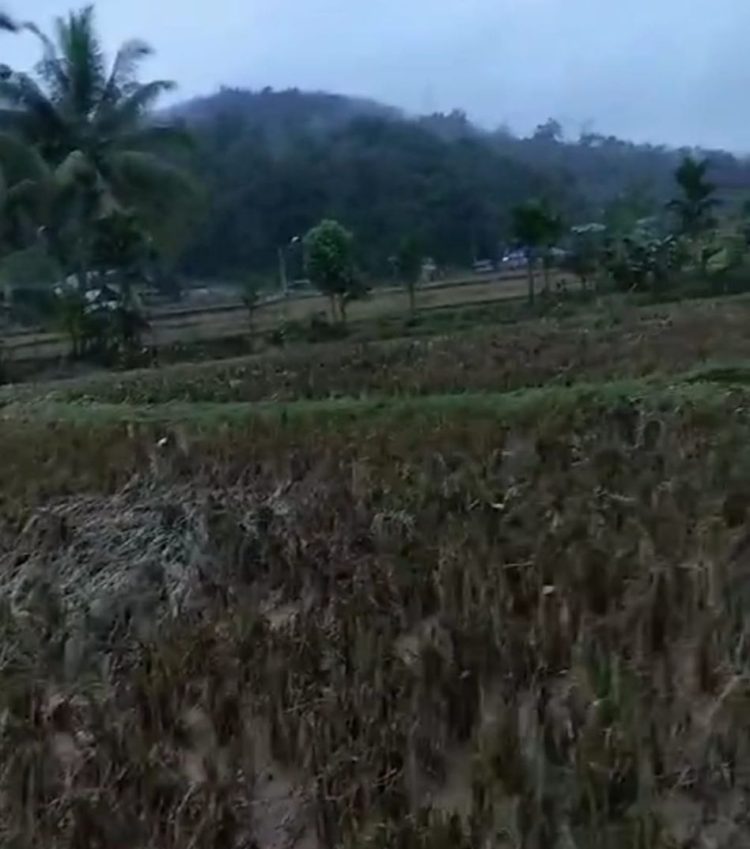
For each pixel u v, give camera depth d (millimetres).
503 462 10992
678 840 5469
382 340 24594
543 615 7523
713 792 5789
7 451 12734
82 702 7480
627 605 7602
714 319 21000
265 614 8422
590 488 9945
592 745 5980
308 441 12172
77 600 9258
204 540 9633
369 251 40406
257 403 15328
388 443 11852
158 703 6965
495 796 5816
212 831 5734
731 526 8945
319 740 6375
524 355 17906
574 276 34844
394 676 6961
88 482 11328
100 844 5844
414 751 6191
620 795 5703
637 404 12719
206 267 43469
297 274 42594
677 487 9727
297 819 5918
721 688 6605
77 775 6441
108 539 10141
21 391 19094
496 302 30734
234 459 11648
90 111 29172
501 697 6727
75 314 26344
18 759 6520
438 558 8625
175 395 16953
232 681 7164
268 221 45000
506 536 8969
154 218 28750
